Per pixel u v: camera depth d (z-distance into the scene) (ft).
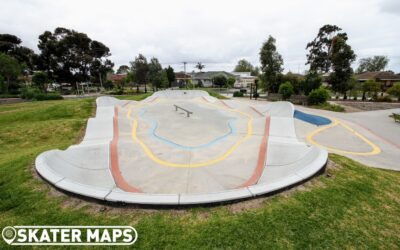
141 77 130.82
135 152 24.73
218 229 9.28
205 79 205.67
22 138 35.09
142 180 18.89
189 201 10.73
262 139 29.01
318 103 75.25
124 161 22.44
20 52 149.07
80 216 10.33
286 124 33.47
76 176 18.79
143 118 44.70
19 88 115.55
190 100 76.23
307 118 49.85
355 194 12.66
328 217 10.34
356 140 35.53
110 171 20.36
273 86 101.81
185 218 10.01
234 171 20.54
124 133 32.40
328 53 133.39
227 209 10.68
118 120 36.17
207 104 66.80
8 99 86.12
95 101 60.18
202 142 29.04
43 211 10.86
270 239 8.84
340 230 9.56
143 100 72.18
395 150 30.83
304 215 10.34
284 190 12.47
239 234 9.03
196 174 19.94
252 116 48.39
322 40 136.15
